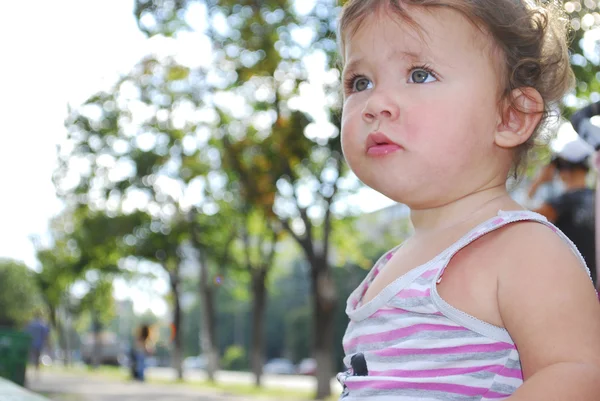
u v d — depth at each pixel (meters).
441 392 1.59
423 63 1.65
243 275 34.53
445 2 1.64
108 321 60.72
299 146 19.27
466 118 1.63
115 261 38.31
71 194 30.50
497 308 1.57
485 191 1.71
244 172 20.97
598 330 1.46
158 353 96.25
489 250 1.61
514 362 1.56
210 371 33.56
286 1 17.62
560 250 1.53
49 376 31.55
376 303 1.71
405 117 1.64
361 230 27.70
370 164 1.68
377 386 1.65
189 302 99.25
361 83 1.75
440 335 1.61
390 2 1.68
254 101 20.80
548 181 4.15
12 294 65.88
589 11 5.63
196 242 32.06
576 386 1.38
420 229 1.78
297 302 89.88
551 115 1.81
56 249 49.12
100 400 17.70
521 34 1.68
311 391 27.02
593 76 7.38
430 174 1.64
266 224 27.89
